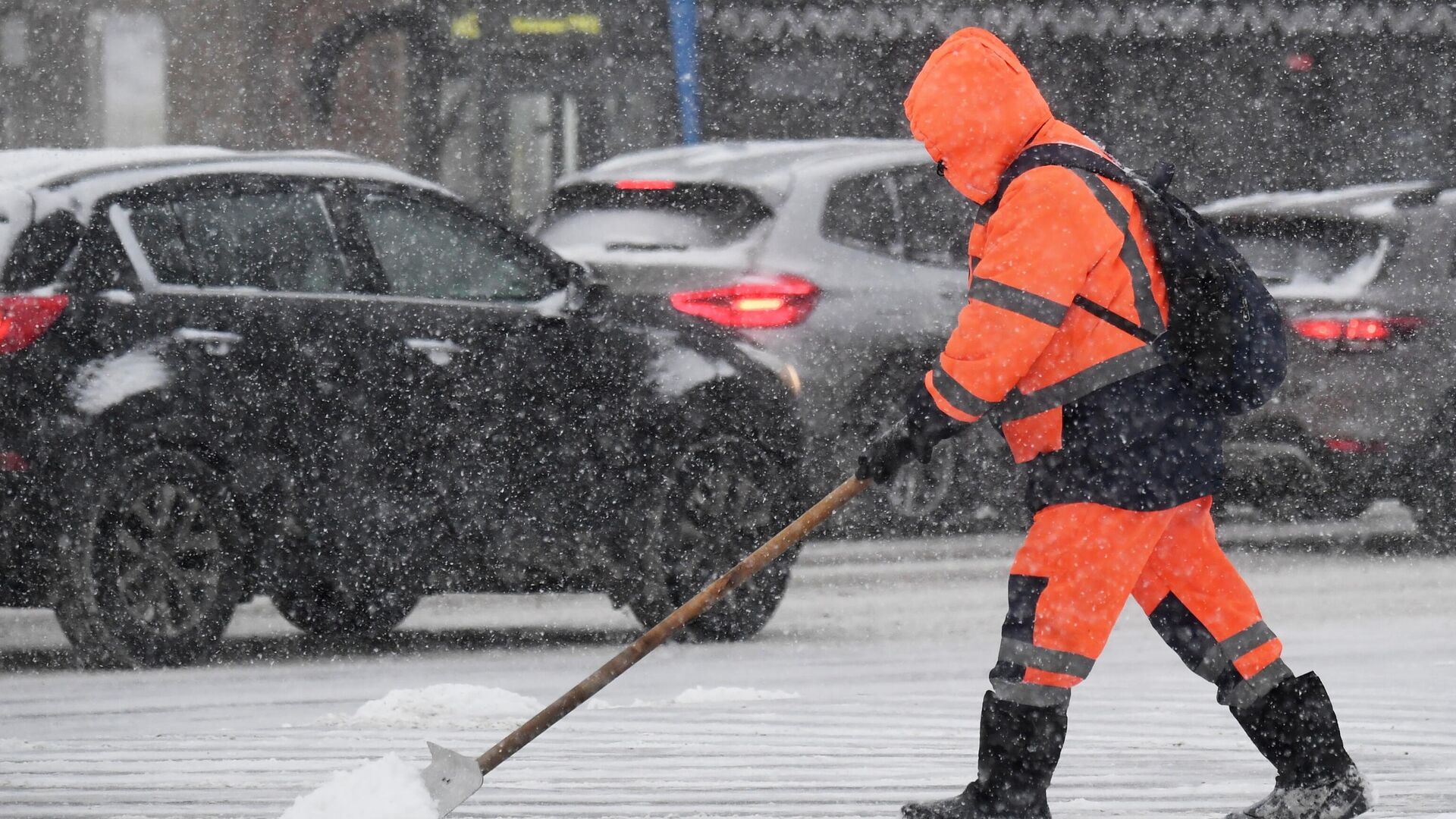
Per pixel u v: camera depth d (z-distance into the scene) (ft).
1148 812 53.98
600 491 94.94
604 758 64.34
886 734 69.26
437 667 90.89
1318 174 274.77
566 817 54.24
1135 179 48.80
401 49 263.90
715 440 97.04
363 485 90.38
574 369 94.79
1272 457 131.44
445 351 92.32
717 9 257.14
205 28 280.10
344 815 47.42
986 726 49.47
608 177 122.72
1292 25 271.69
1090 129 270.05
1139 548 48.65
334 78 260.83
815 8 258.98
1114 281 48.16
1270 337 48.98
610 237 119.75
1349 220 135.23
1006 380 47.39
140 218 88.63
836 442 121.19
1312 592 117.60
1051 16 265.95
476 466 92.48
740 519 97.76
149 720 74.84
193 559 88.58
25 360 85.30
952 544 137.69
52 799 57.77
